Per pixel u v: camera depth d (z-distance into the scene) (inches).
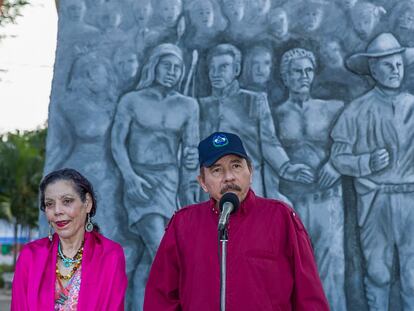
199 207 135.7
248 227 128.7
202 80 252.4
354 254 236.8
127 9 259.6
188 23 255.8
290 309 128.7
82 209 133.9
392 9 246.8
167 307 133.6
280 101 247.1
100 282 130.7
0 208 1013.2
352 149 241.4
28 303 129.3
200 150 130.2
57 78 259.0
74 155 253.9
